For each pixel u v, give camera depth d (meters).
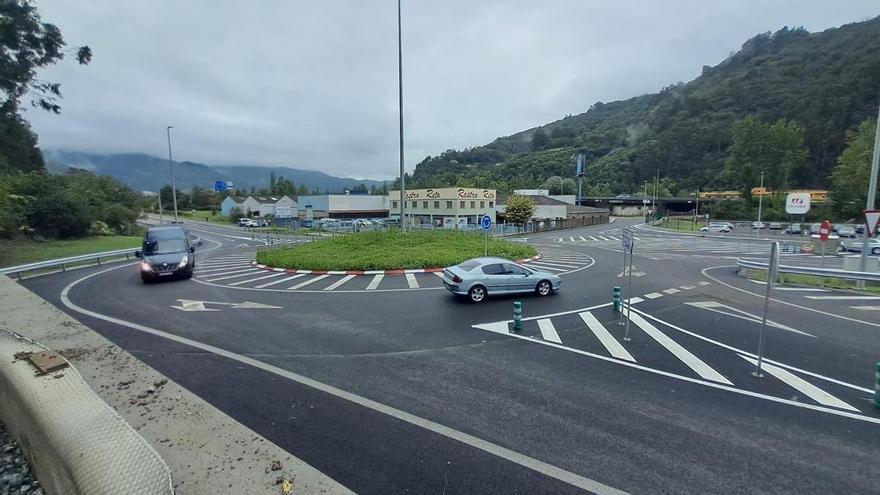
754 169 79.94
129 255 26.06
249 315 11.13
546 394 6.43
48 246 28.78
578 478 4.39
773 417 5.81
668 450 4.94
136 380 5.89
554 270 20.84
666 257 27.78
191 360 7.68
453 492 4.11
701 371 7.51
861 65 88.56
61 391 4.09
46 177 36.38
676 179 118.75
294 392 6.35
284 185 135.62
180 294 13.90
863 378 7.30
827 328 10.52
